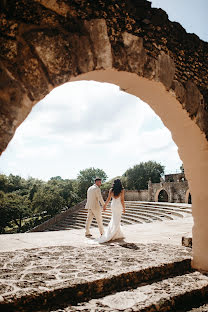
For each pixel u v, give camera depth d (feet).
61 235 20.83
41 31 6.82
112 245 15.90
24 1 6.73
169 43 10.87
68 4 7.63
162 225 28.07
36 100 6.56
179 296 8.79
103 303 8.05
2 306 7.07
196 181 12.37
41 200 110.01
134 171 156.87
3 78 6.00
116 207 18.45
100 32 8.17
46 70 6.77
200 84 12.24
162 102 11.37
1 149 5.78
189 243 15.34
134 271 10.15
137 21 9.81
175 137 12.80
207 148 11.74
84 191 143.95
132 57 9.03
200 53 12.42
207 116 12.19
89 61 7.76
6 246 15.70
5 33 6.25
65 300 8.19
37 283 8.64
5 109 5.94
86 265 11.14
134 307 7.69
